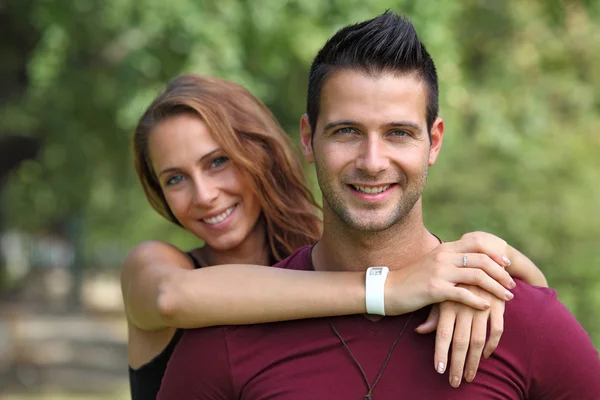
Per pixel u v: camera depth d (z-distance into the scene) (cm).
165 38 1023
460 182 1127
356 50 267
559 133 1226
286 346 274
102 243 3200
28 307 2877
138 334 350
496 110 1166
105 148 1327
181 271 312
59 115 1252
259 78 1075
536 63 1285
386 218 268
